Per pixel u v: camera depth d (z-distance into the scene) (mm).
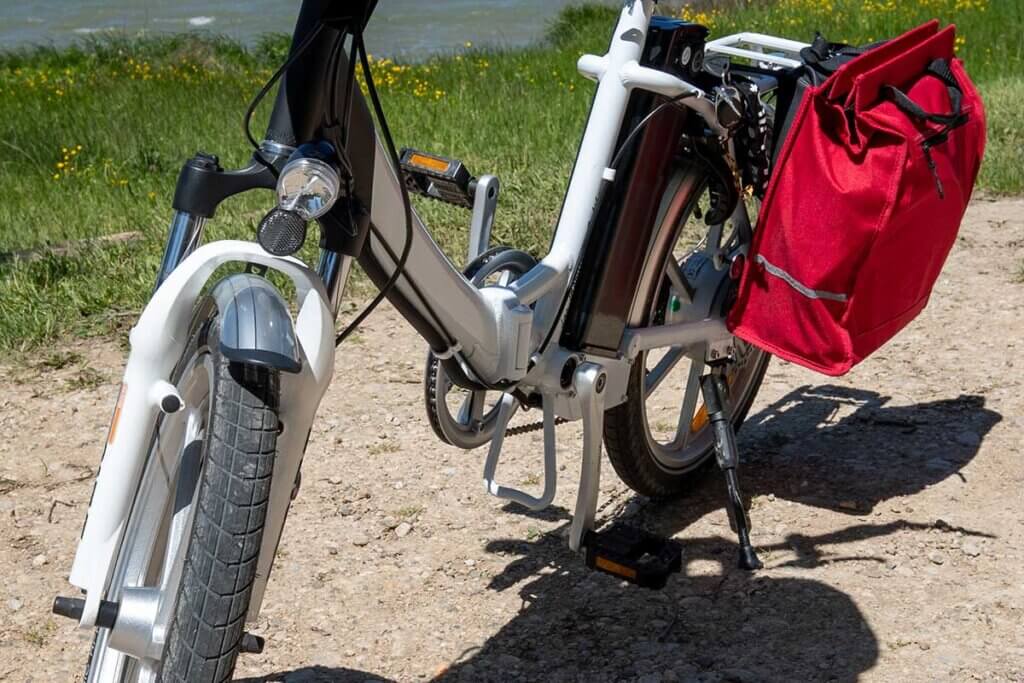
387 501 3605
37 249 6340
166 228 6152
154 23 27672
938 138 2975
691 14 15375
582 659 2838
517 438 4008
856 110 2896
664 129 2996
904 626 2904
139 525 2123
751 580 3139
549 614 3033
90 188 8062
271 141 2141
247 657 2885
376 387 4406
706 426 3699
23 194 8109
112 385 4457
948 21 13180
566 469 3791
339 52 2102
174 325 2023
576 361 2975
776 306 3080
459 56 14562
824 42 3324
